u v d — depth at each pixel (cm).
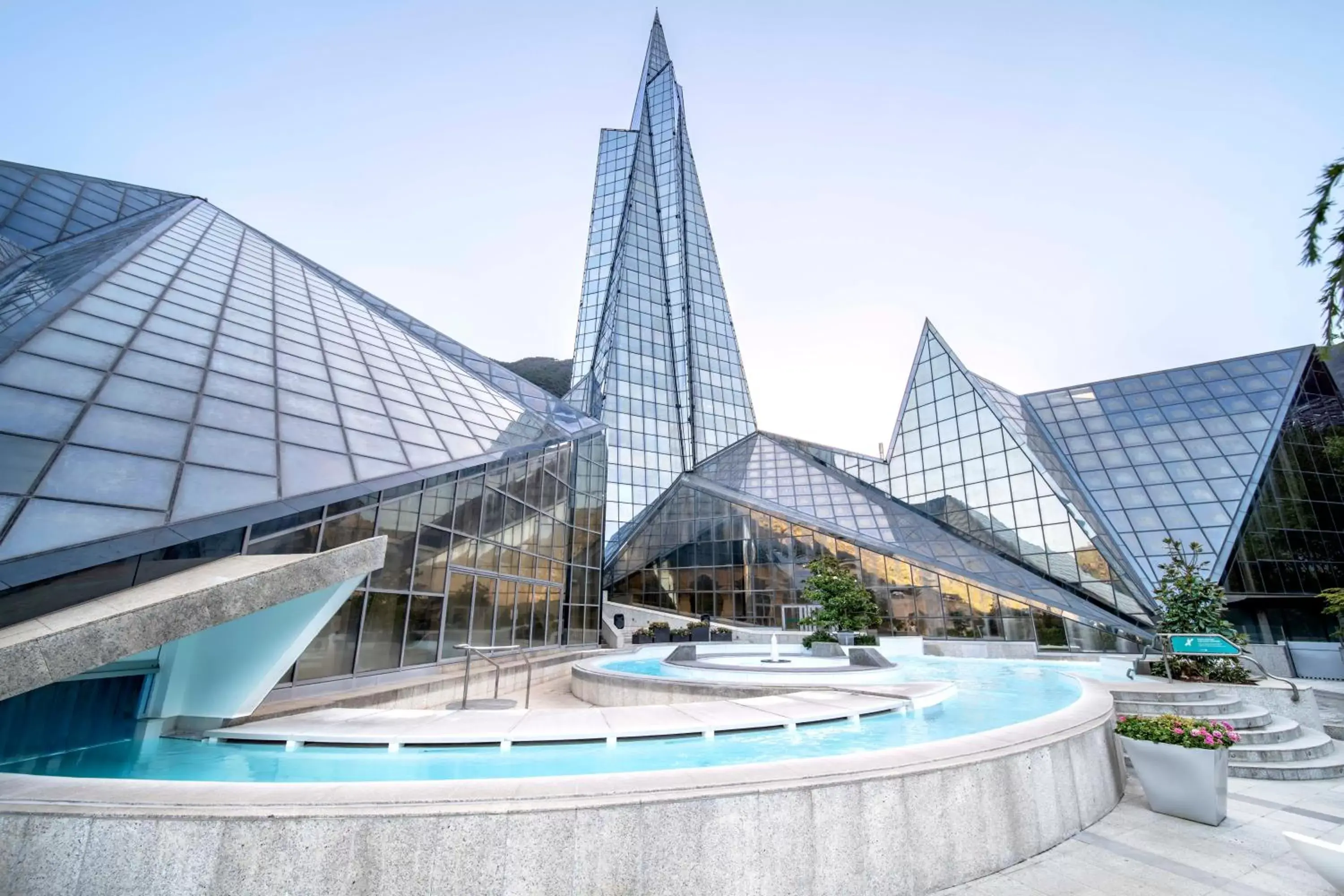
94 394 1140
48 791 514
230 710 930
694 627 3491
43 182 2611
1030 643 2597
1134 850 723
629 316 6631
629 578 4300
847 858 577
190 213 2698
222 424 1282
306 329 1980
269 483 1218
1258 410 3450
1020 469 3484
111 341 1306
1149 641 2625
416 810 493
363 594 1501
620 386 6069
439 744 884
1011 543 3419
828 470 4669
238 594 740
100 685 881
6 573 770
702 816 539
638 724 969
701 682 1587
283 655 905
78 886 467
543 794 521
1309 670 2352
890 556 3469
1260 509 3062
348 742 882
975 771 675
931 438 4156
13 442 947
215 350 1512
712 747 903
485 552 2117
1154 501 3241
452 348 3048
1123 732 903
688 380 6556
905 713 1212
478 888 484
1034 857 698
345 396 1727
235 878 468
